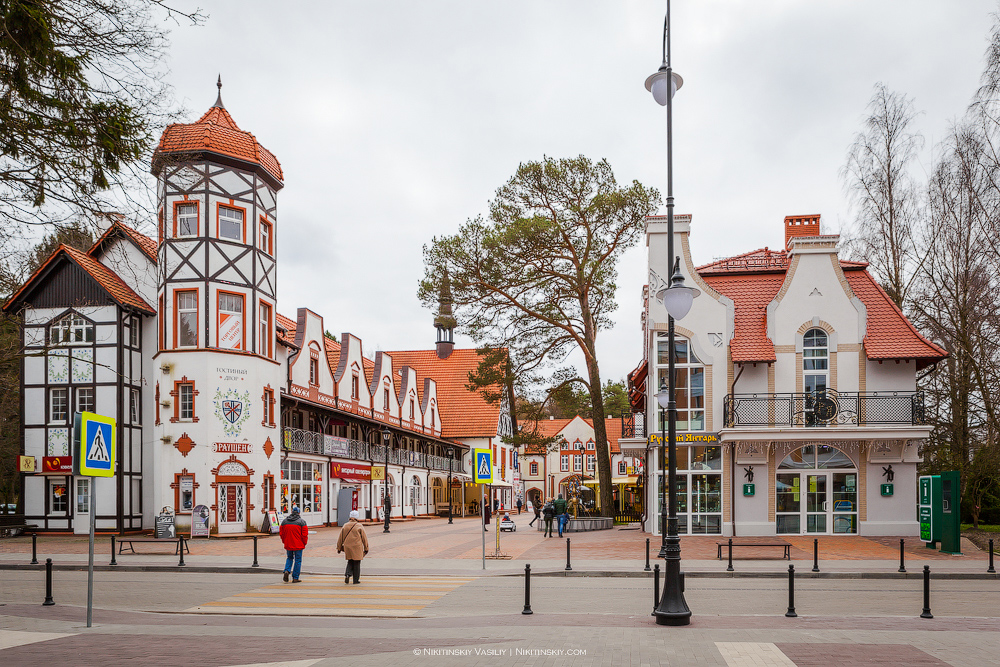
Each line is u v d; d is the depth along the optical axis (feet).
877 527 88.58
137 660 27.78
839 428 87.61
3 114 28.04
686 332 94.68
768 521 89.97
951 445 101.65
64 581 55.67
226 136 101.19
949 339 98.84
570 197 106.52
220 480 95.71
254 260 102.58
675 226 96.73
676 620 35.63
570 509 125.70
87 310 104.73
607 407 253.85
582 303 108.88
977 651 29.48
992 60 80.28
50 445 103.76
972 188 85.40
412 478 162.91
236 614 41.32
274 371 106.01
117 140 30.01
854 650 29.60
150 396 107.14
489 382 112.88
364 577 58.03
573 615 39.40
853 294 93.15
